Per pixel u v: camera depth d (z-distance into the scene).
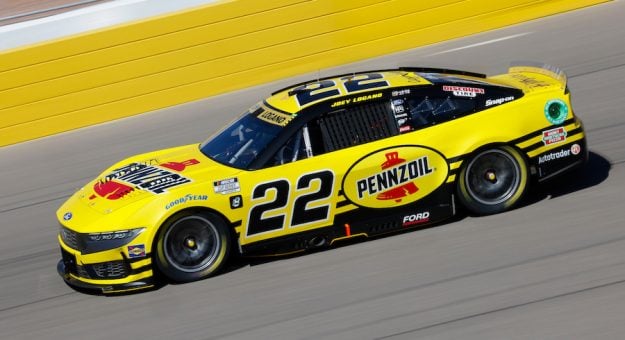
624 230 17.97
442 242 18.73
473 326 14.93
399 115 19.28
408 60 36.28
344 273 17.89
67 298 18.86
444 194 19.30
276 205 18.56
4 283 20.75
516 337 14.41
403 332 15.04
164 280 18.77
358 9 37.50
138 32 35.44
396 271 17.59
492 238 18.53
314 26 37.12
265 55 36.88
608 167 22.06
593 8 39.56
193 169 19.17
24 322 18.00
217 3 36.09
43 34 35.41
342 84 20.14
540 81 20.77
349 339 15.05
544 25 38.25
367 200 18.92
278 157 18.72
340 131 19.03
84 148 32.44
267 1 36.47
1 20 40.84
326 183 18.66
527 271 16.72
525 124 19.56
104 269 18.14
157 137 32.00
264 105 20.77
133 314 17.38
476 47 36.72
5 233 24.75
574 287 15.80
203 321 16.59
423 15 38.31
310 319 16.03
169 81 36.06
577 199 20.11
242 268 18.92
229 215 18.33
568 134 19.86
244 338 15.67
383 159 18.88
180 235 18.25
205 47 36.19
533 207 19.95
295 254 19.38
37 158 32.31
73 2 42.97
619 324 14.32
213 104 35.19
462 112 19.50
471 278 16.77
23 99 34.84
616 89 28.64
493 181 19.67
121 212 18.11
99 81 35.44
